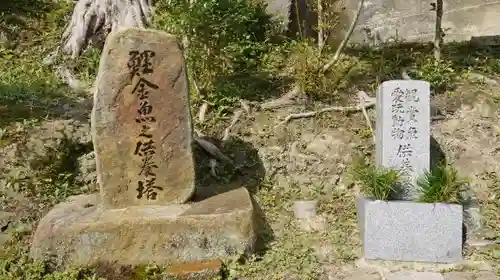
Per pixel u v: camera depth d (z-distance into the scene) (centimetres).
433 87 812
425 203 567
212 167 692
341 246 591
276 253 571
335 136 738
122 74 560
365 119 763
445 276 534
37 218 608
